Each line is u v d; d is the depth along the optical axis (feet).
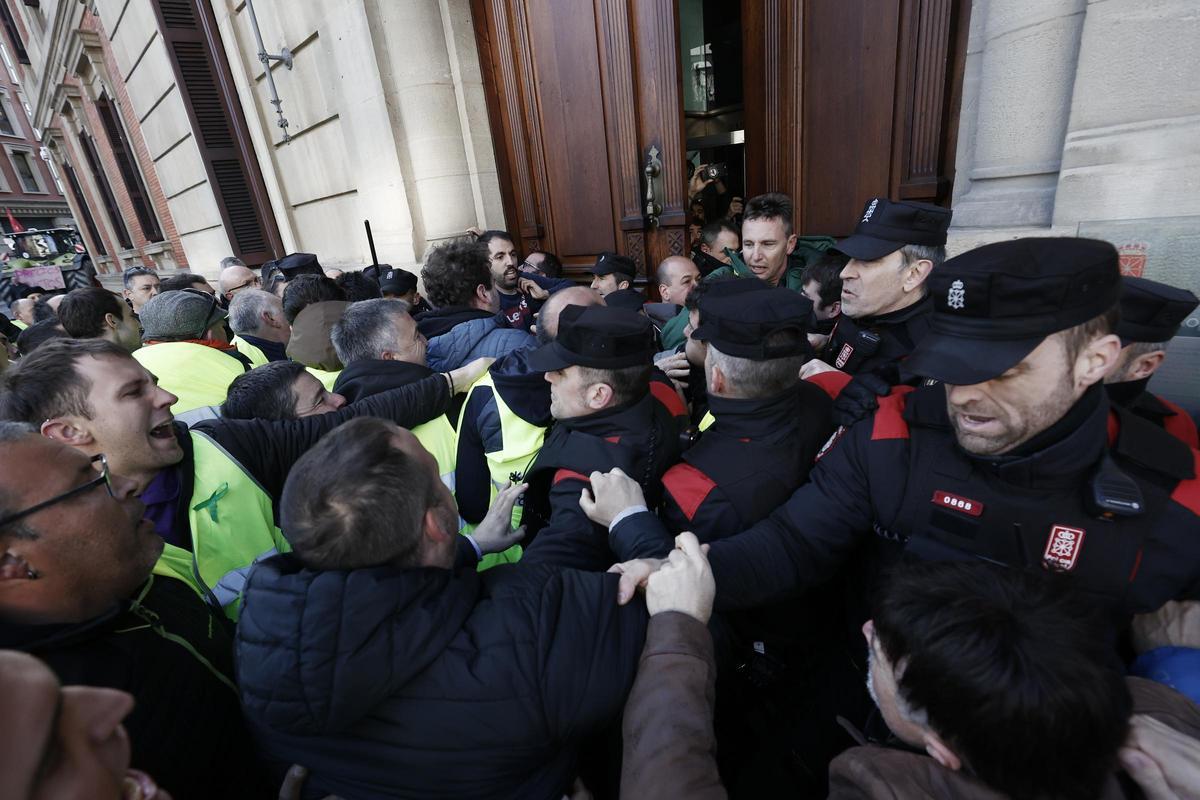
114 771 1.17
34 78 38.81
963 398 2.22
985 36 5.17
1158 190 4.13
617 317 3.63
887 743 2.23
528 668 2.20
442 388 5.01
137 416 3.47
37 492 2.19
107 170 33.96
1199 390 3.79
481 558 3.71
